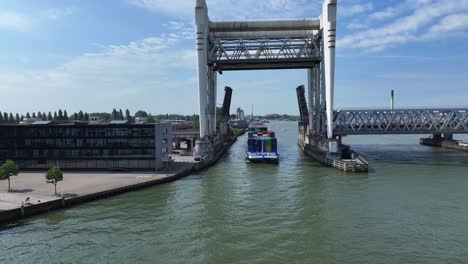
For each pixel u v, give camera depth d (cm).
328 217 4212
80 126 7500
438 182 6306
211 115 12200
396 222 4003
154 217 4319
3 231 3866
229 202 4984
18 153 7544
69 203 4906
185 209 4662
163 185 6334
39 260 3117
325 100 10538
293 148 14400
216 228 3872
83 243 3491
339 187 5931
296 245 3366
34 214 4466
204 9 9969
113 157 7456
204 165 8544
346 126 10800
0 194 5153
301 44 11106
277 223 4019
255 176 7225
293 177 7025
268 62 10675
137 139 7419
